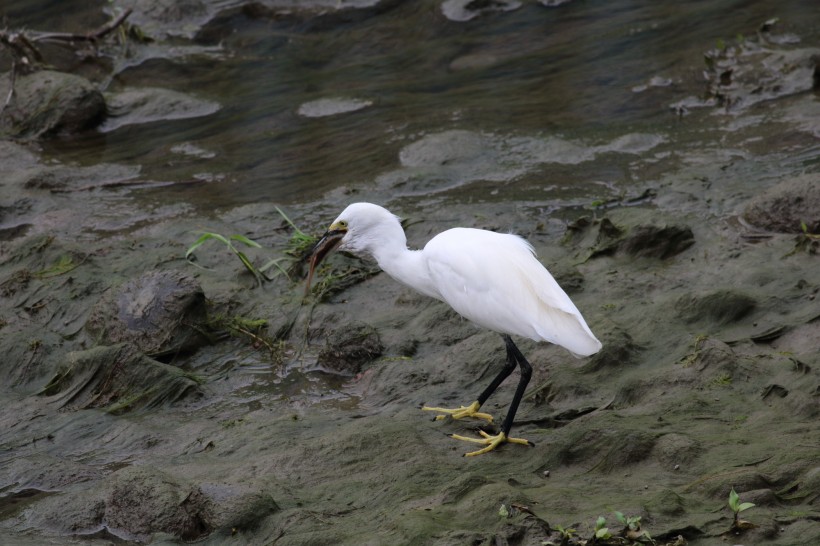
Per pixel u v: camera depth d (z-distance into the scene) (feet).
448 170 52.03
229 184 53.26
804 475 24.72
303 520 24.66
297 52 71.77
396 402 33.09
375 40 72.33
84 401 34.37
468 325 37.01
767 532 22.49
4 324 39.99
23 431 32.78
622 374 32.68
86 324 38.63
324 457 28.17
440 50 69.77
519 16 73.36
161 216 49.70
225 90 66.54
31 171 54.29
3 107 61.98
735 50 62.34
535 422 30.76
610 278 38.96
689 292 36.22
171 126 61.87
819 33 63.05
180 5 76.84
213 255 44.52
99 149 59.06
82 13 78.33
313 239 43.93
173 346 37.14
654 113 56.75
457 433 30.45
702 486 24.85
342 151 56.13
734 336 33.83
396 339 36.52
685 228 40.93
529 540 22.72
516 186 49.70
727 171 48.08
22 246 44.86
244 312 39.60
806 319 33.76
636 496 24.85
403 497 25.98
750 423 28.35
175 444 31.01
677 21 69.10
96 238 47.70
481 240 30.81
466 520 24.13
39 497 28.73
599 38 68.39
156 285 38.11
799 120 52.70
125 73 69.46
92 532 26.48
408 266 32.91
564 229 44.47
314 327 38.14
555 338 28.50
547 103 59.62
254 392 34.78
